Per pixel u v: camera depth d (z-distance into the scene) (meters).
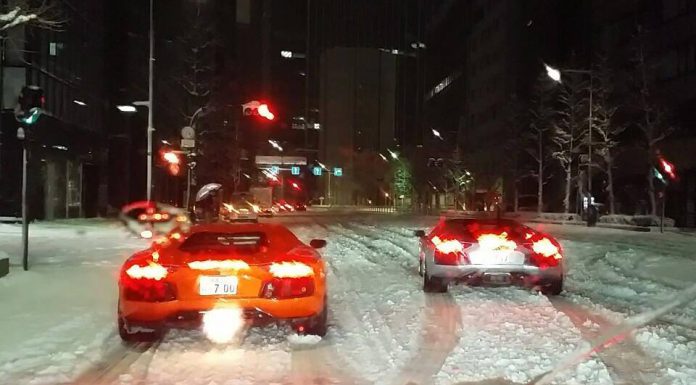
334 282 13.29
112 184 48.41
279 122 144.25
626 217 39.34
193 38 49.44
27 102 13.37
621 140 52.09
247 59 99.81
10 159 32.81
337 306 10.44
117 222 36.56
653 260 16.95
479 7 91.38
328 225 38.78
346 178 145.00
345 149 147.00
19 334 8.30
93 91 43.31
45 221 35.22
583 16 63.22
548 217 51.25
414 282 13.22
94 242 22.97
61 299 10.92
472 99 93.12
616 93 51.00
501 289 12.12
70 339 8.09
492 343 7.81
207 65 50.62
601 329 8.62
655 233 32.34
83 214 42.53
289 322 7.83
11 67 32.38
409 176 107.31
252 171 83.94
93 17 43.12
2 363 6.96
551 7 70.62
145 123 50.72
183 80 49.41
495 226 12.19
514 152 63.03
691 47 46.31
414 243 23.69
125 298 7.54
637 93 46.72
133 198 49.91
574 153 51.00
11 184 33.09
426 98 127.00
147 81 50.38
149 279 7.45
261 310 7.43
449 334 8.34
